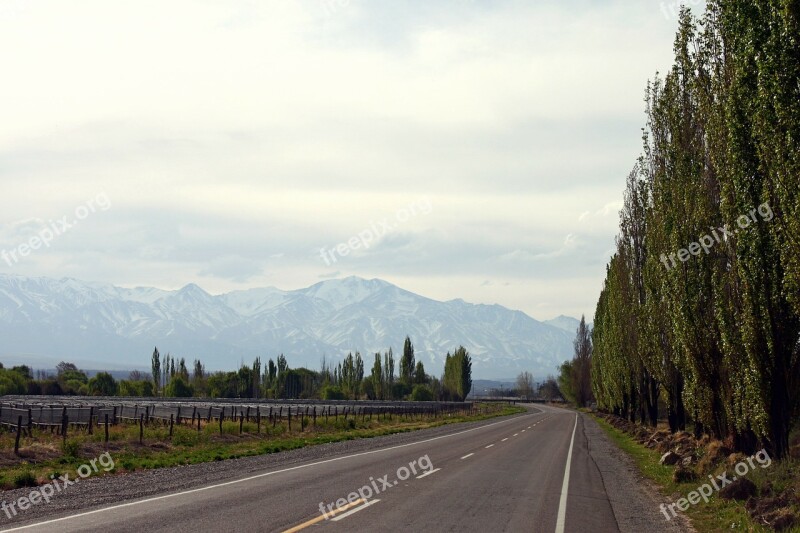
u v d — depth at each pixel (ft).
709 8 74.74
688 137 91.45
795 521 46.01
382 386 506.07
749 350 65.26
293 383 483.92
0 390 316.60
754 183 63.41
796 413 68.23
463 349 574.97
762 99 54.03
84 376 448.24
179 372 453.58
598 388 286.05
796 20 51.06
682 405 131.85
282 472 73.56
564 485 71.36
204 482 63.87
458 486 66.08
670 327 98.84
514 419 290.56
